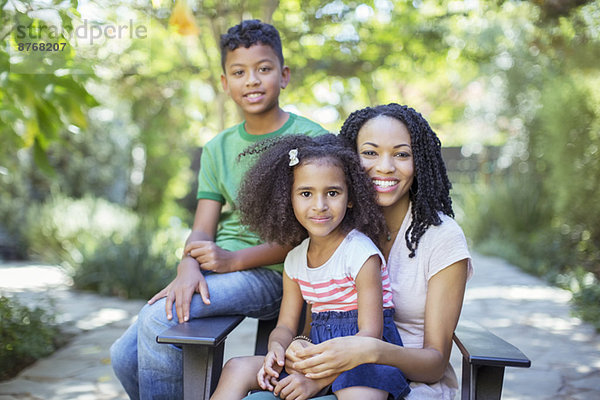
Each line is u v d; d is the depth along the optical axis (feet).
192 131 31.65
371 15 19.65
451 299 5.41
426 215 5.56
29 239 25.13
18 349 10.90
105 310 15.78
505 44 23.82
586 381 9.93
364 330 5.14
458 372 10.62
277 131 7.04
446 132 43.24
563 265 20.47
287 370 5.21
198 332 5.18
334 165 5.49
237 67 6.89
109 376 10.23
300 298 5.96
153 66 21.68
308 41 19.83
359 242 5.49
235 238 7.06
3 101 9.53
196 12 16.29
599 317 13.60
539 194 27.35
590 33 15.19
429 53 21.43
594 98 18.70
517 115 28.81
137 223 23.63
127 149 31.76
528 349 11.85
